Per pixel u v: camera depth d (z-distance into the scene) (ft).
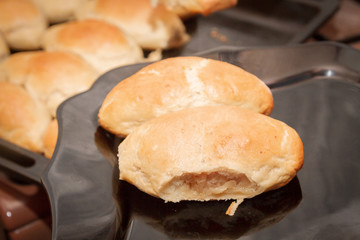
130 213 0.87
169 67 1.02
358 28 2.00
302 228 0.86
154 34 1.72
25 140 1.38
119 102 0.99
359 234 0.85
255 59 1.18
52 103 1.46
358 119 1.09
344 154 1.00
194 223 0.86
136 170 0.90
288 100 1.13
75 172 0.92
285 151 0.89
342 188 0.93
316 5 1.94
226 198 0.89
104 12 1.75
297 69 1.19
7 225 1.31
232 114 0.91
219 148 0.86
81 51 1.58
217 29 1.90
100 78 1.12
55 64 1.49
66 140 0.98
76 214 0.84
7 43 1.75
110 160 0.95
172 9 1.77
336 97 1.14
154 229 0.85
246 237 0.84
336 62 1.20
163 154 0.86
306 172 0.96
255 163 0.86
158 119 0.92
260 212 0.88
